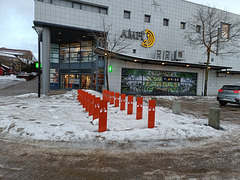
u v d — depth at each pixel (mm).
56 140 3836
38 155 3148
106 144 3775
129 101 7262
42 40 15273
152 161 3092
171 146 3855
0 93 14625
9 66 59969
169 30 20625
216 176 2625
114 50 17406
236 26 23016
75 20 15914
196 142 4168
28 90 17938
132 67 18109
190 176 2596
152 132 4547
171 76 20531
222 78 23609
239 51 24547
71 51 20875
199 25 22141
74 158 3090
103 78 17562
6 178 2371
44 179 2387
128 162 3018
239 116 7832
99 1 17125
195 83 22078
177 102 7949
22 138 3900
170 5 20531
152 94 19391
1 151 3268
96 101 5680
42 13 14625
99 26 16922
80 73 20234
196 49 22312
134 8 18609
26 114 6207
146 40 19172
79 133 4156
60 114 6637
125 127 5062
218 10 22781
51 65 21109
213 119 5555
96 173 2600
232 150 3746
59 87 21547
